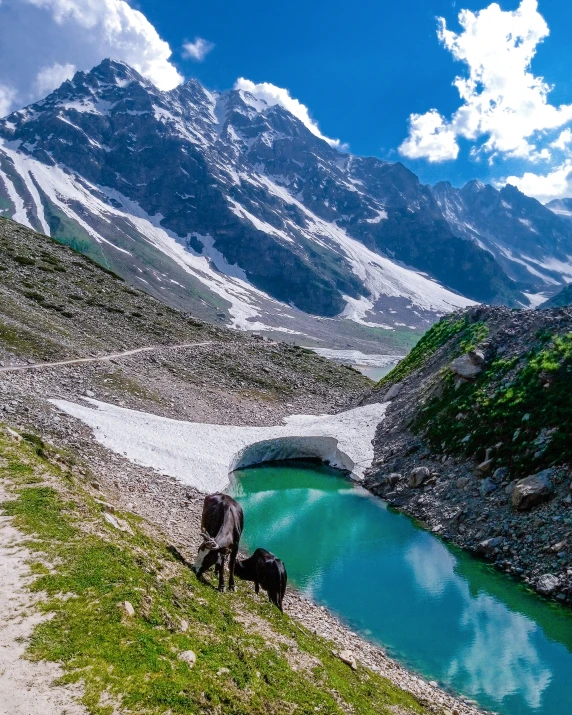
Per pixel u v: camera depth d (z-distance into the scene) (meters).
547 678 19.42
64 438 33.44
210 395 61.19
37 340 55.06
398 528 33.38
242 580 19.45
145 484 32.06
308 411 66.38
